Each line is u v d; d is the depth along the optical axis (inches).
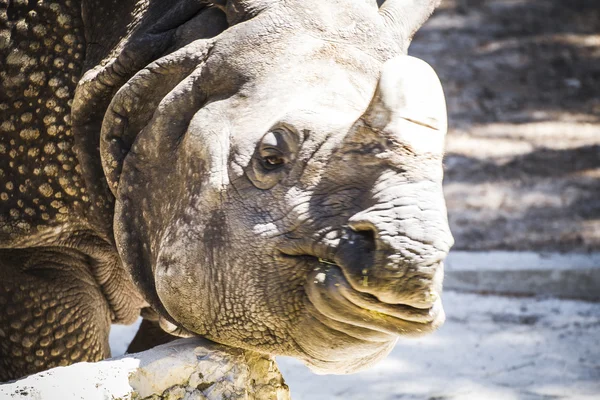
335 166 369.4
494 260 1027.3
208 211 398.3
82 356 503.5
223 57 413.4
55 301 495.8
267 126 393.4
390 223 347.9
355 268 357.4
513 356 786.8
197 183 404.5
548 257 1043.9
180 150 418.0
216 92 414.3
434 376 734.5
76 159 475.5
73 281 500.1
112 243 481.1
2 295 498.9
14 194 484.1
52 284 495.5
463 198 1294.3
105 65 454.3
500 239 1155.9
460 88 1704.0
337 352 386.9
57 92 475.2
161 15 452.8
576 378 737.0
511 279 994.7
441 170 355.3
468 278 993.5
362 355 390.3
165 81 434.0
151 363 410.0
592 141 1524.4
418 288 345.7
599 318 900.6
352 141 362.0
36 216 483.2
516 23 1979.6
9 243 485.4
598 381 731.4
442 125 351.9
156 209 427.8
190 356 413.7
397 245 346.0
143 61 444.5
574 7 2064.5
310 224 374.3
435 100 350.9
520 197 1301.7
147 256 436.5
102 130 444.5
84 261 504.7
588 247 1134.4
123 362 409.4
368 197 356.8
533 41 1905.8
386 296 350.6
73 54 476.7
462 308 917.8
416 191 348.8
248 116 399.9
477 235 1167.0
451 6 2043.6
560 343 823.1
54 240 488.7
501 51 1855.3
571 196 1310.3
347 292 363.9
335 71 402.3
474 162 1425.9
